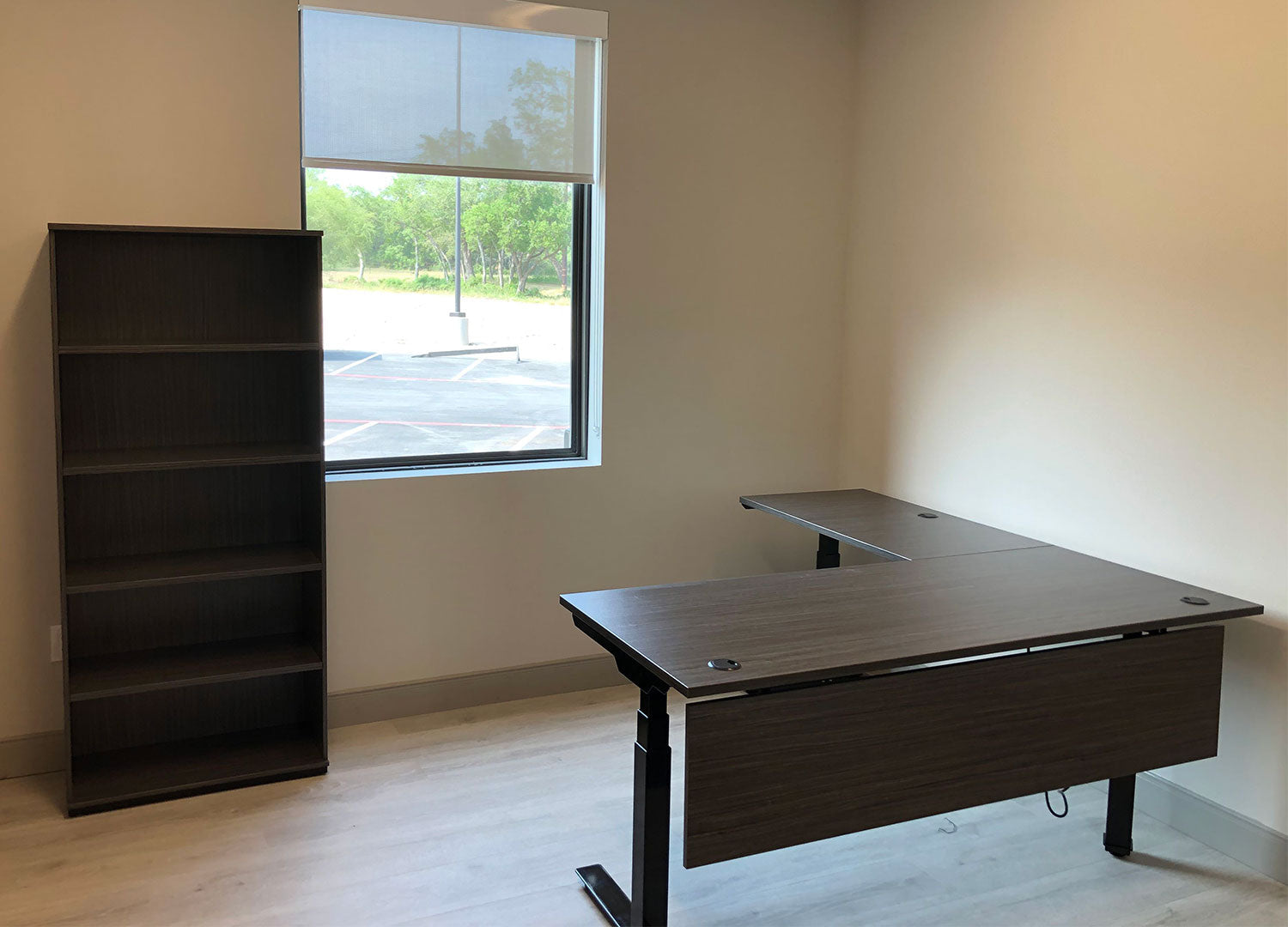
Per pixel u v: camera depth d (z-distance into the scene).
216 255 3.20
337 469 3.62
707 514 4.13
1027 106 3.34
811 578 2.82
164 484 3.24
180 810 2.99
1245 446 2.74
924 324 3.85
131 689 2.96
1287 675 2.68
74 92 3.00
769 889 2.68
